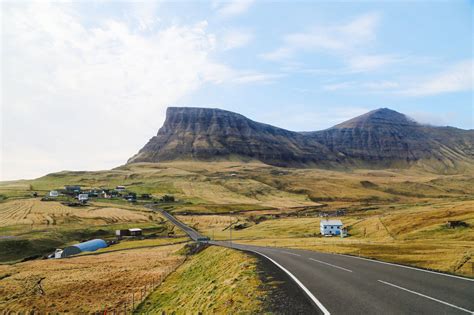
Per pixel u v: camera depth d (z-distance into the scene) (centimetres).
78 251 11269
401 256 4003
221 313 1844
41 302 4800
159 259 8119
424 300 1573
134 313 3722
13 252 11712
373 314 1387
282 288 1944
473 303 1516
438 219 11825
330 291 1808
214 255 5366
